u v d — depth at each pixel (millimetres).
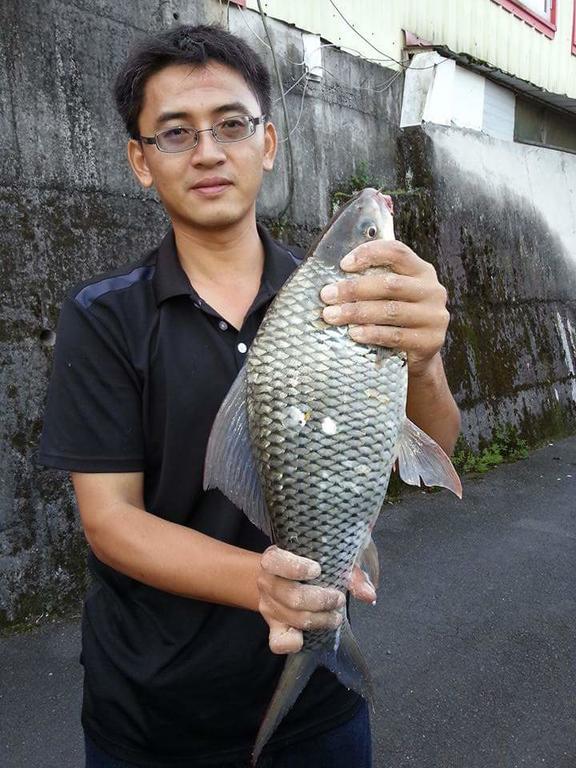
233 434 1642
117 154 4746
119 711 1850
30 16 4230
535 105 11305
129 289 1845
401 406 1650
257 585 1583
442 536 5746
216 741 1865
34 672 3705
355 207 1664
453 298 7898
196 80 1748
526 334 9117
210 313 1820
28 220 4211
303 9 6523
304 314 1598
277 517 1629
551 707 3588
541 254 9711
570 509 6445
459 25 8977
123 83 1860
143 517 1732
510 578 4984
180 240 1904
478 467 7516
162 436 1808
